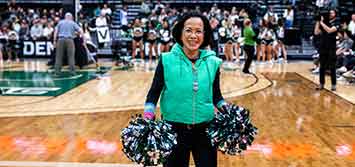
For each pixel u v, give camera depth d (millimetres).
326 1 17500
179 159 2953
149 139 2701
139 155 2725
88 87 10312
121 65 15289
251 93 9516
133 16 21922
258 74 12891
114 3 22562
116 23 20328
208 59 2977
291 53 18234
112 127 6375
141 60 16828
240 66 15070
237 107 2965
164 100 2947
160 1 21922
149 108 2900
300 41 18734
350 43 12062
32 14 19516
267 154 5141
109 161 4805
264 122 6770
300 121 6859
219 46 16891
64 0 14633
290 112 7543
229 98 8867
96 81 11336
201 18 2934
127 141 2717
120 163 4738
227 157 5008
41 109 7719
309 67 15055
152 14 17969
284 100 8703
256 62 16578
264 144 5543
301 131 6230
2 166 4633
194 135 2965
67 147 5359
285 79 11844
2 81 11273
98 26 16812
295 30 18641
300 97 9070
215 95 3045
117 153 5102
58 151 5195
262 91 9812
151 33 16891
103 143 5527
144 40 17109
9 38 17297
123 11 18656
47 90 9867
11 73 13008
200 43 2910
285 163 4820
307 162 4867
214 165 2922
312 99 8836
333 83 9891
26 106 8008
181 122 2926
